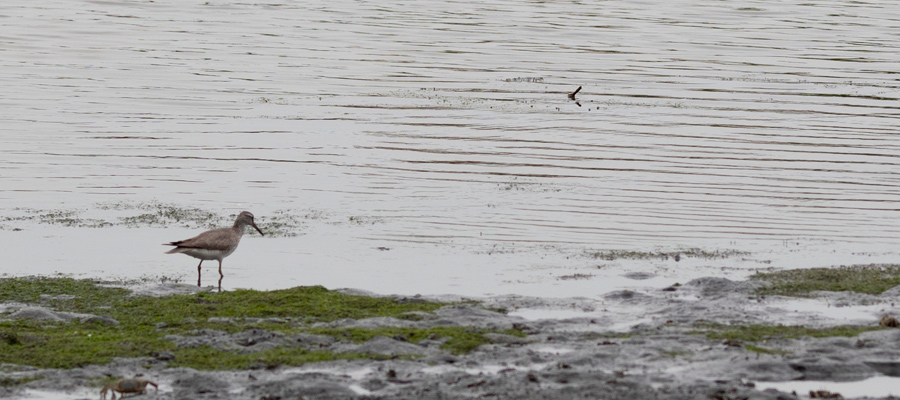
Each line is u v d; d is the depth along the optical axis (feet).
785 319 103.04
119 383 80.23
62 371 85.15
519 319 103.19
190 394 80.23
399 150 213.25
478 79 315.58
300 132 232.32
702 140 228.22
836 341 93.61
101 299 110.32
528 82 311.68
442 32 416.26
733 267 129.70
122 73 315.78
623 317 104.47
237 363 87.92
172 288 116.98
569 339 95.55
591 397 77.92
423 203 167.22
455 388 80.53
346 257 135.23
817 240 145.07
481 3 510.17
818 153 213.87
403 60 350.64
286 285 122.52
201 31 410.11
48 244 139.44
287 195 172.65
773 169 197.47
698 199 171.73
